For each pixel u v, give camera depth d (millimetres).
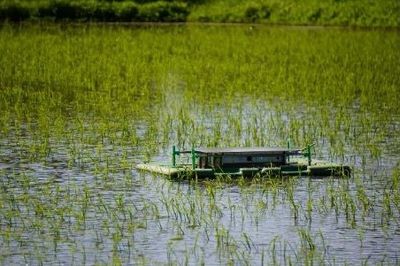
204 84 85750
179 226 45312
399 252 42125
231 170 54062
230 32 127125
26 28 123688
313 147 61719
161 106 76062
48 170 56031
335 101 78375
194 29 130750
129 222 45938
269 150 54844
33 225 45312
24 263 40656
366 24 140375
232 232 44688
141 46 107688
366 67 95312
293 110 74375
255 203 49031
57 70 89125
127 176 54250
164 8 144875
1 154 59812
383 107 75688
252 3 149875
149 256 41500
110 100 77375
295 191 51312
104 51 102688
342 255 41719
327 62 98125
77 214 46938
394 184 52344
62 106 75312
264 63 97750
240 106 74812
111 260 40969
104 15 139625
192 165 54125
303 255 41688
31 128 66938
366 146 62656
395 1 147000
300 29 133625
